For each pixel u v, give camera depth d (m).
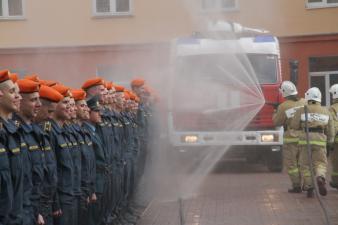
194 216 12.25
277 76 18.53
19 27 27.22
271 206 13.12
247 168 20.53
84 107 9.15
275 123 14.85
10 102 6.64
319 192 13.81
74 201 8.20
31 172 7.03
